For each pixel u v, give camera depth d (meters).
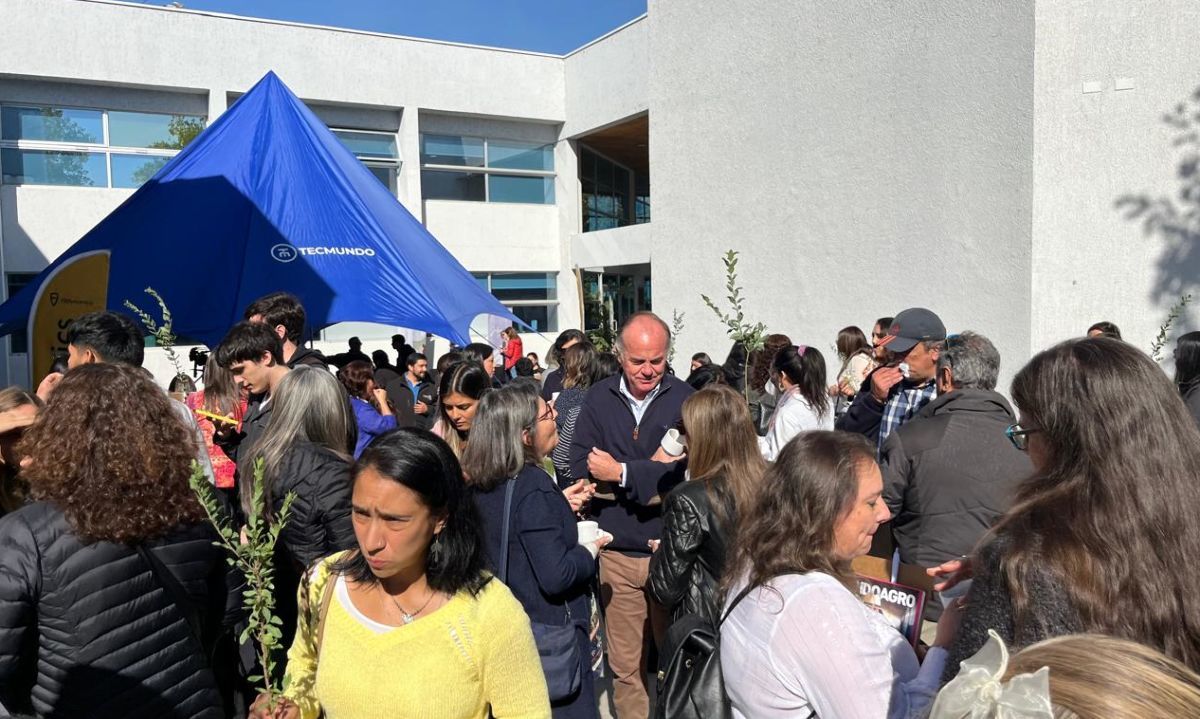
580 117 18.61
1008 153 7.22
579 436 4.18
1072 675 0.83
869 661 1.76
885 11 8.28
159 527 2.15
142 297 5.91
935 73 7.82
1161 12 6.67
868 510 1.97
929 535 3.11
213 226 6.28
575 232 19.45
